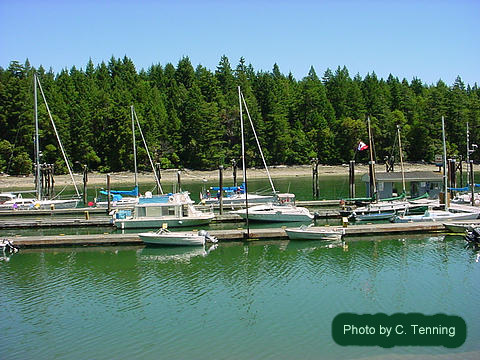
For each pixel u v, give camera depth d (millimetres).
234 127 123688
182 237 33406
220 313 21000
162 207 41406
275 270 27203
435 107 123312
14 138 105500
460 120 119812
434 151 118375
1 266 29438
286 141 123438
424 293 22781
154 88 142250
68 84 133625
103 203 53906
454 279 24797
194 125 119062
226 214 45219
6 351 17812
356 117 132000
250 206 50781
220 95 131500
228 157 120750
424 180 50938
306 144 127688
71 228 42875
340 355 16938
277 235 35156
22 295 23938
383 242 33656
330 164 127500
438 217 38438
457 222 36594
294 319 20109
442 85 148750
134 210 41781
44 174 67812
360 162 125250
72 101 124812
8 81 111250
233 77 147125
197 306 21922
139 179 105062
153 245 34188
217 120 120812
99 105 118500
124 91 126625
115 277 26703
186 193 46469
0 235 40062
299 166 124000
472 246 31922
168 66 167625
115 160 114188
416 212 42938
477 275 25422
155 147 114500
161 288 24609
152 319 20516
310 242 34125
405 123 125750
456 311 20531
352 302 21828
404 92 140625
